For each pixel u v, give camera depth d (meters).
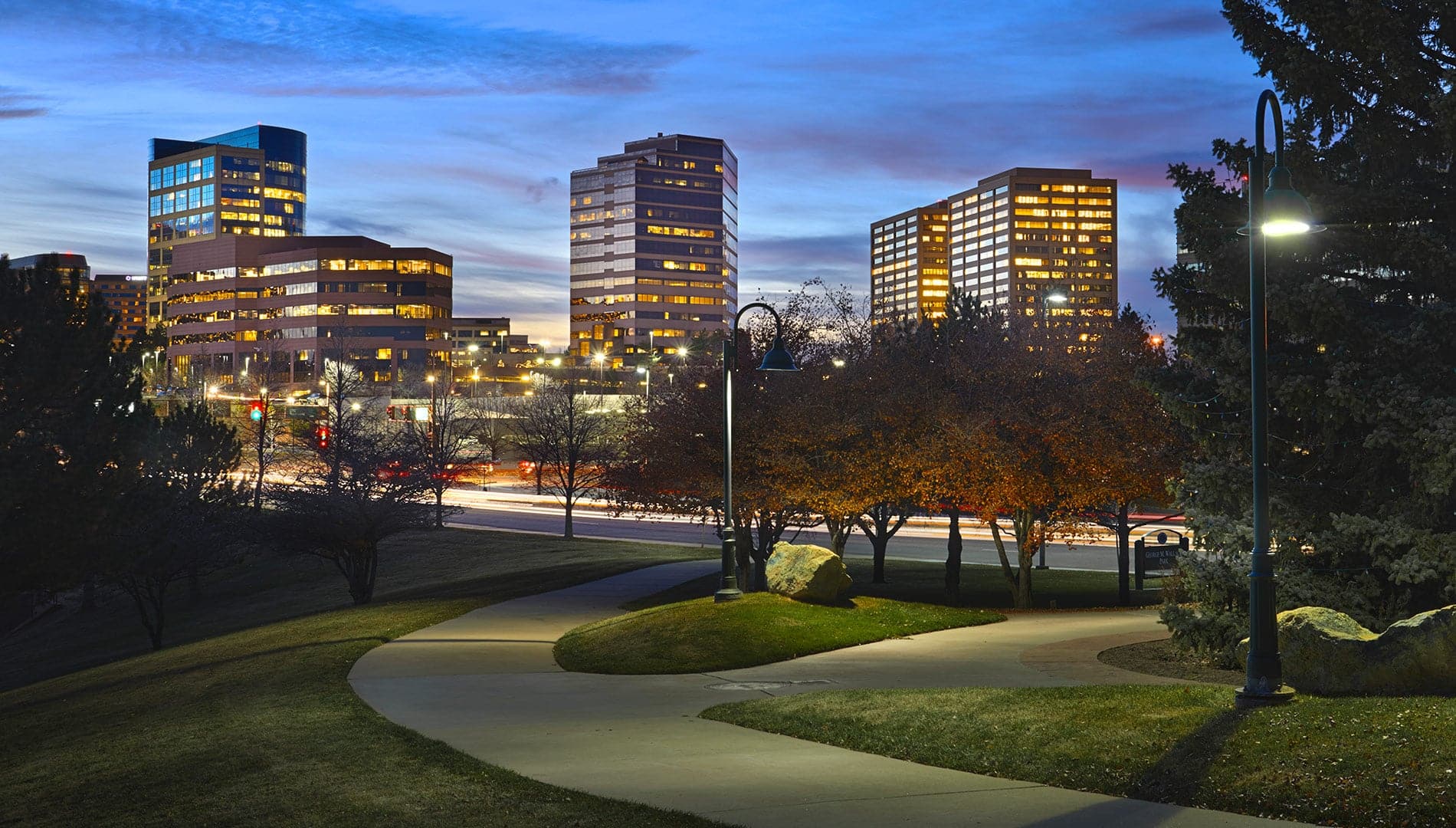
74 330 26.58
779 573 25.56
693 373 34.62
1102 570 39.69
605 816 9.03
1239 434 19.41
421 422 80.56
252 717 15.45
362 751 12.30
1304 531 18.08
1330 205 18.67
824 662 20.05
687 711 15.16
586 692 17.12
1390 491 18.14
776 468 30.45
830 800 9.44
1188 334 20.55
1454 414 16.08
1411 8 18.25
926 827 8.46
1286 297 17.61
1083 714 12.11
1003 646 21.33
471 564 47.81
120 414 27.91
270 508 55.78
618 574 36.84
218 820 9.93
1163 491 28.78
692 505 32.69
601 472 57.22
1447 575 16.73
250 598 47.91
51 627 49.72
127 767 13.12
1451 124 16.75
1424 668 12.66
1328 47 18.53
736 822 8.75
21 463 25.34
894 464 28.84
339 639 24.25
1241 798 8.77
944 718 12.65
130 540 28.38
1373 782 8.64
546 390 98.56
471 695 16.83
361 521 38.19
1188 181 21.14
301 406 101.00
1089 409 28.70
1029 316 33.44
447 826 9.05
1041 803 9.13
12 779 14.09
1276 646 12.13
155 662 26.42
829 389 31.20
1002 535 52.94
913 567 39.88
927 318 37.69
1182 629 18.38
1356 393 17.12
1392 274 19.75
